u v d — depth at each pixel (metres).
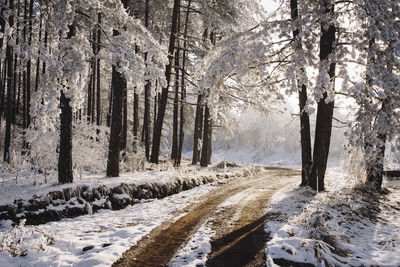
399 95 8.06
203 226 6.81
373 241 6.58
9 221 6.37
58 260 4.77
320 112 11.31
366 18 7.86
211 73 10.06
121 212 8.09
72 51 7.84
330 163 42.44
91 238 5.89
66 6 7.70
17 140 12.61
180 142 19.38
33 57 7.66
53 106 7.86
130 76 8.43
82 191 8.08
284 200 9.52
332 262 4.77
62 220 7.14
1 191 7.52
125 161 13.61
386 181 17.84
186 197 10.25
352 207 9.09
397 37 7.95
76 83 7.98
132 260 4.86
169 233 6.32
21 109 23.06
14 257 4.94
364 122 7.81
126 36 9.16
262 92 13.96
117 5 9.68
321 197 9.80
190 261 4.86
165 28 19.30
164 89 15.34
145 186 9.80
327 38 10.63
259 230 6.47
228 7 17.89
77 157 11.26
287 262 4.77
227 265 4.74
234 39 11.25
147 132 18.84
